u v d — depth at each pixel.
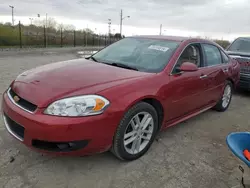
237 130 4.01
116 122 2.39
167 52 3.30
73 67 3.00
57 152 2.27
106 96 2.34
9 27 22.38
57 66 3.09
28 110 2.28
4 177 2.34
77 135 2.20
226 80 4.57
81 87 2.39
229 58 4.84
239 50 7.15
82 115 2.20
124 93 2.46
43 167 2.54
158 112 3.01
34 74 2.80
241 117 4.68
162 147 3.18
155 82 2.81
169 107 3.06
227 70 4.49
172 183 2.46
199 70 3.62
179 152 3.09
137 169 2.64
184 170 2.71
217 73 4.11
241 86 6.16
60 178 2.40
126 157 2.69
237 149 2.24
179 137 3.54
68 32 27.56
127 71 2.93
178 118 3.41
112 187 2.33
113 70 2.92
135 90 2.56
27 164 2.57
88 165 2.64
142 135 2.84
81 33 29.48
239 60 6.08
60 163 2.63
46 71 2.86
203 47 3.90
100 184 2.36
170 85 2.98
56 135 2.15
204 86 3.74
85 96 2.28
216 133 3.81
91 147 2.32
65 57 13.30
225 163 2.92
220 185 2.50
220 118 4.52
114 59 3.45
